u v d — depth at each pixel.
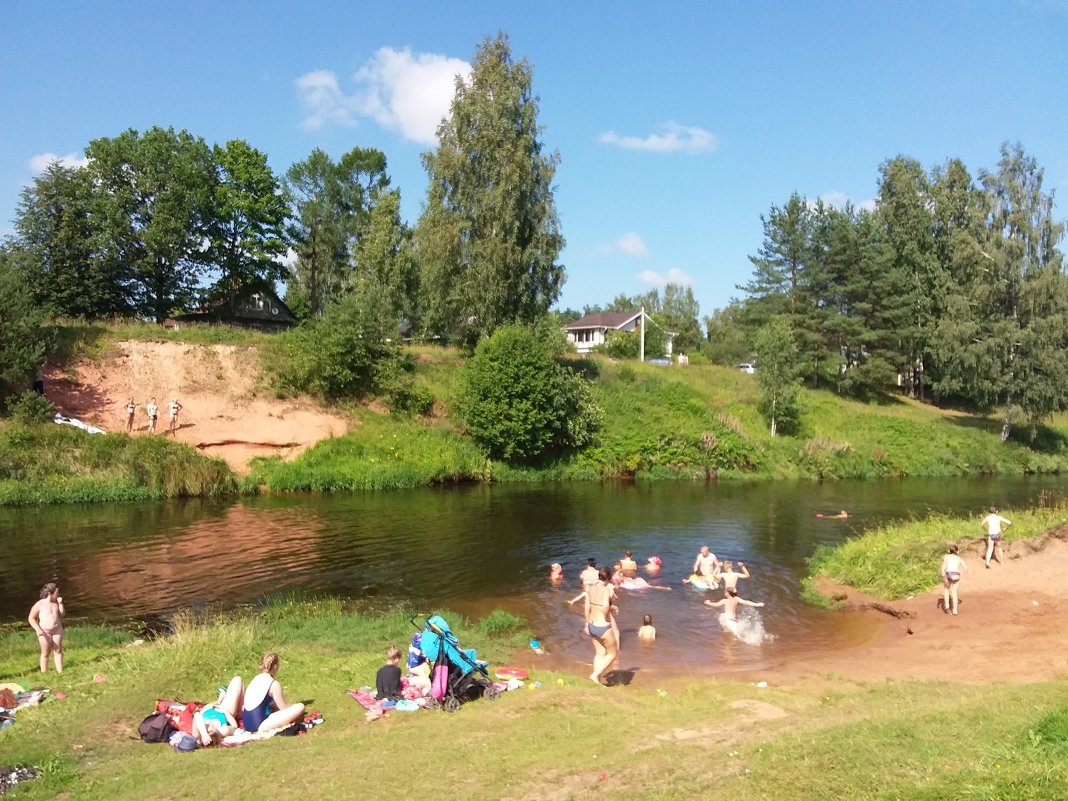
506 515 27.78
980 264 50.34
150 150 47.38
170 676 10.54
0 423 29.97
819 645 14.01
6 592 16.91
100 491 28.78
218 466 31.56
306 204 70.31
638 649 13.73
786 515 28.70
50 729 8.76
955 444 48.22
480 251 42.84
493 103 43.97
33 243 43.19
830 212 59.34
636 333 72.00
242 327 48.34
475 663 10.29
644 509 29.78
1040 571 16.98
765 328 49.25
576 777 6.95
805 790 6.07
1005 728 7.34
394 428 38.28
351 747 8.04
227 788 6.99
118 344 36.81
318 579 18.39
